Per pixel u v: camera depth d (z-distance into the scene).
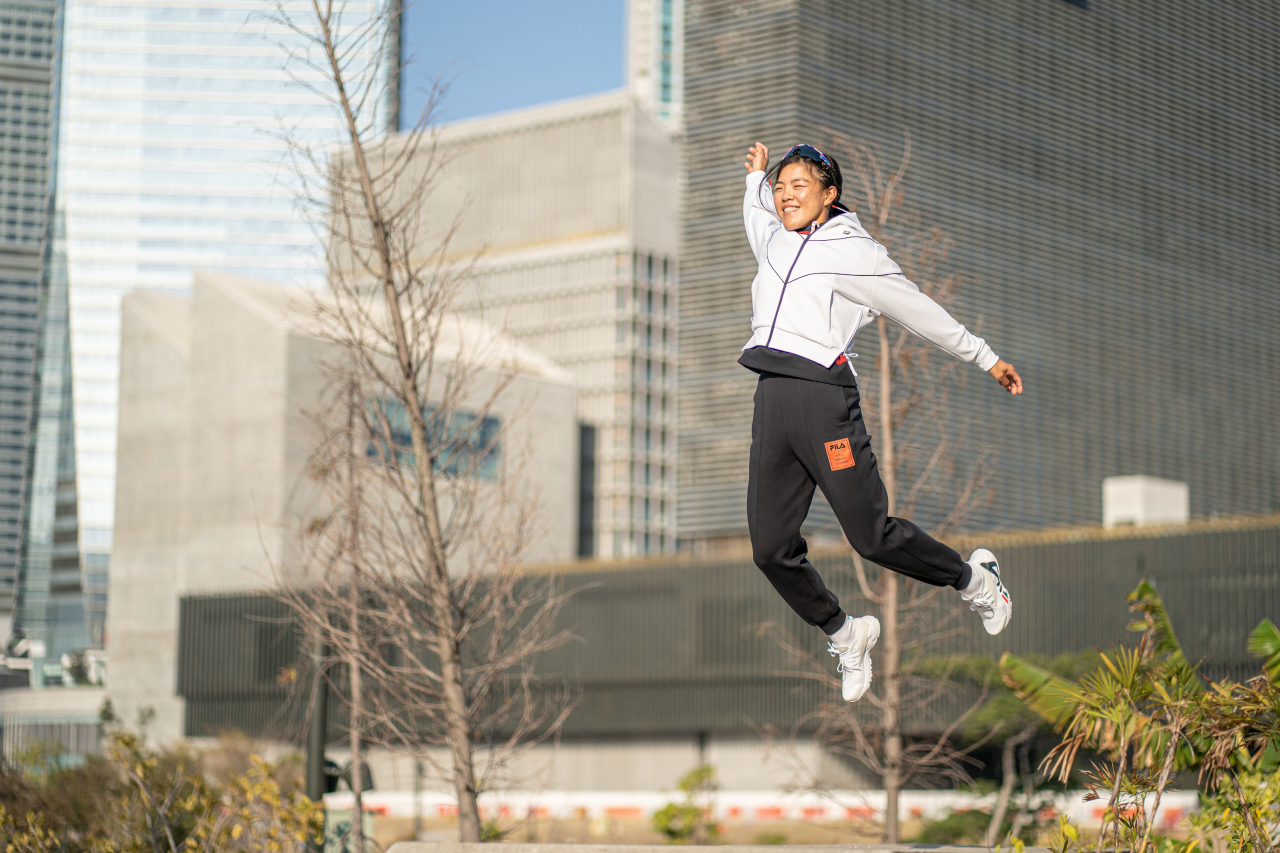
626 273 134.00
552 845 8.40
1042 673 12.57
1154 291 135.62
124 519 97.44
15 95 137.88
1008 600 6.14
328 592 18.45
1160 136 139.50
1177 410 135.12
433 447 18.25
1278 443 141.88
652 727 68.44
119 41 160.25
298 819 17.28
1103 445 127.38
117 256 154.62
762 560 5.98
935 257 20.67
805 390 5.79
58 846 17.92
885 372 20.42
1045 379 124.62
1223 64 145.88
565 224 140.12
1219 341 140.50
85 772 24.23
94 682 133.50
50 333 146.25
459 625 17.56
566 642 70.94
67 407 143.62
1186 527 56.88
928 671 30.14
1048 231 128.50
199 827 16.80
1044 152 129.75
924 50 121.62
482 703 18.22
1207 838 9.67
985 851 7.88
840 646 6.16
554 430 106.00
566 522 105.50
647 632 69.38
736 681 66.88
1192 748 10.10
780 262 5.98
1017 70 129.25
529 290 138.38
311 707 18.58
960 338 5.88
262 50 160.88
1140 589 11.88
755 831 51.28
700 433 108.25
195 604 81.56
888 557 5.88
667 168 140.75
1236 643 54.78
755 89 111.81
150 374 97.88
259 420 89.69
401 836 46.25
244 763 40.97
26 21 138.38
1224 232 143.00
